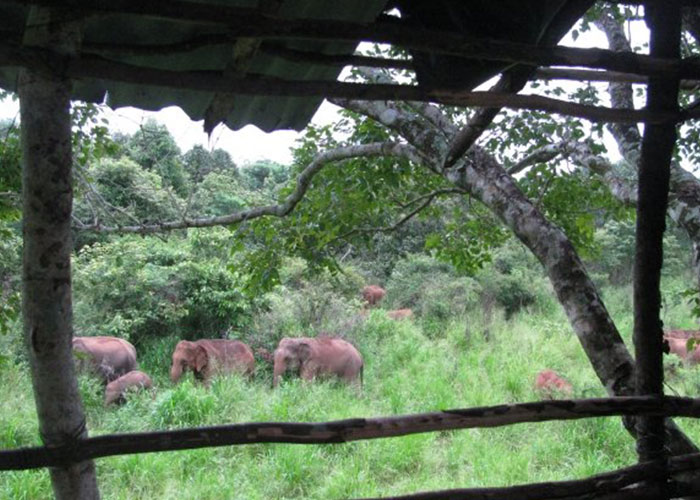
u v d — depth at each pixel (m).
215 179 9.13
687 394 8.70
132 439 1.36
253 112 2.35
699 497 1.75
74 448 1.33
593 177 4.98
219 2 1.61
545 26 1.57
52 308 1.31
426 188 5.55
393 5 1.80
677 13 1.53
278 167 16.80
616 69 1.45
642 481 1.68
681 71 1.45
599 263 16.67
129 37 1.73
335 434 1.44
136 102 2.24
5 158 3.70
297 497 6.27
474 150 3.32
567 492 1.61
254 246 6.56
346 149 4.45
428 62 1.62
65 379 1.34
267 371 11.38
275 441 1.42
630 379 2.34
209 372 10.12
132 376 9.11
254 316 12.83
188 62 1.88
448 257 5.81
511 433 7.54
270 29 1.25
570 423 7.52
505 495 1.57
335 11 1.71
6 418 7.39
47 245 1.29
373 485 6.29
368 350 12.09
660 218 1.65
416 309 15.23
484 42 1.36
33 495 5.83
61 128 1.26
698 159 4.66
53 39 1.21
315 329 12.66
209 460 6.70
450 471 6.77
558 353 11.30
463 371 10.30
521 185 5.15
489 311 14.95
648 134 1.59
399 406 8.62
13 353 9.30
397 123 3.68
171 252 12.69
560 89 4.60
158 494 6.15
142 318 11.82
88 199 4.80
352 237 5.58
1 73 1.99
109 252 12.09
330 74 2.03
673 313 13.38
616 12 4.19
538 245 2.79
